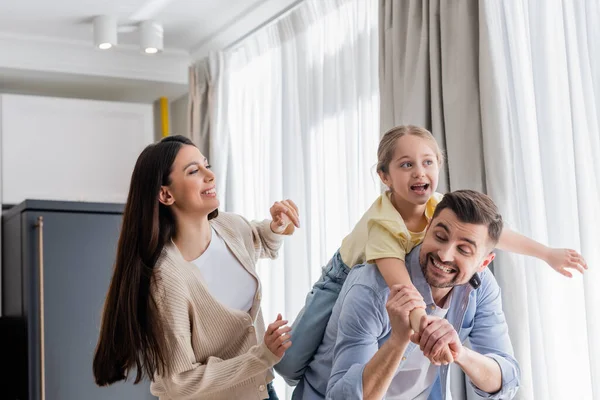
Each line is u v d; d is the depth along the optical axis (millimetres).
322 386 1731
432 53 2439
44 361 3246
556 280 2145
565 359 2113
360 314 1581
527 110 2238
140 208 1918
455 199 1509
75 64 3934
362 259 1768
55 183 3840
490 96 2223
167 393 1924
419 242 1702
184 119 4367
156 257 1896
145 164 1942
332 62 3111
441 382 1663
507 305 2123
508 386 1635
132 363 1915
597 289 1962
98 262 3389
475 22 2328
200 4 3467
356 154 2945
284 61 3398
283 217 2168
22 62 3834
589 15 2002
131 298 1861
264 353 1764
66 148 3879
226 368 1807
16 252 3432
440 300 1634
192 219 1965
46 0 3391
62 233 3344
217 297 1989
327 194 3072
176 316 1837
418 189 1717
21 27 3680
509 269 2131
